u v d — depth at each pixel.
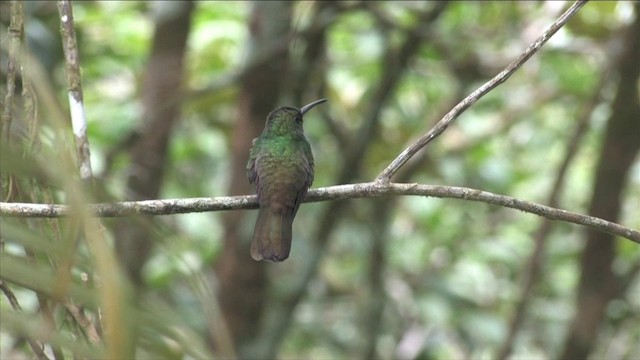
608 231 4.82
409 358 12.45
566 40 11.38
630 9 10.34
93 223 2.06
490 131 13.46
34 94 4.32
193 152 13.02
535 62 12.76
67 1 5.35
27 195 4.49
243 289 11.06
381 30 11.62
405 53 11.42
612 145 10.26
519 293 11.52
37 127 4.26
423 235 13.91
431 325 12.39
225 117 13.28
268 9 10.76
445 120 4.94
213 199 4.85
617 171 10.25
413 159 12.82
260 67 10.82
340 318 13.33
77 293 2.48
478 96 4.93
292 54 11.32
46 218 4.04
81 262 3.36
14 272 2.46
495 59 12.56
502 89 13.51
